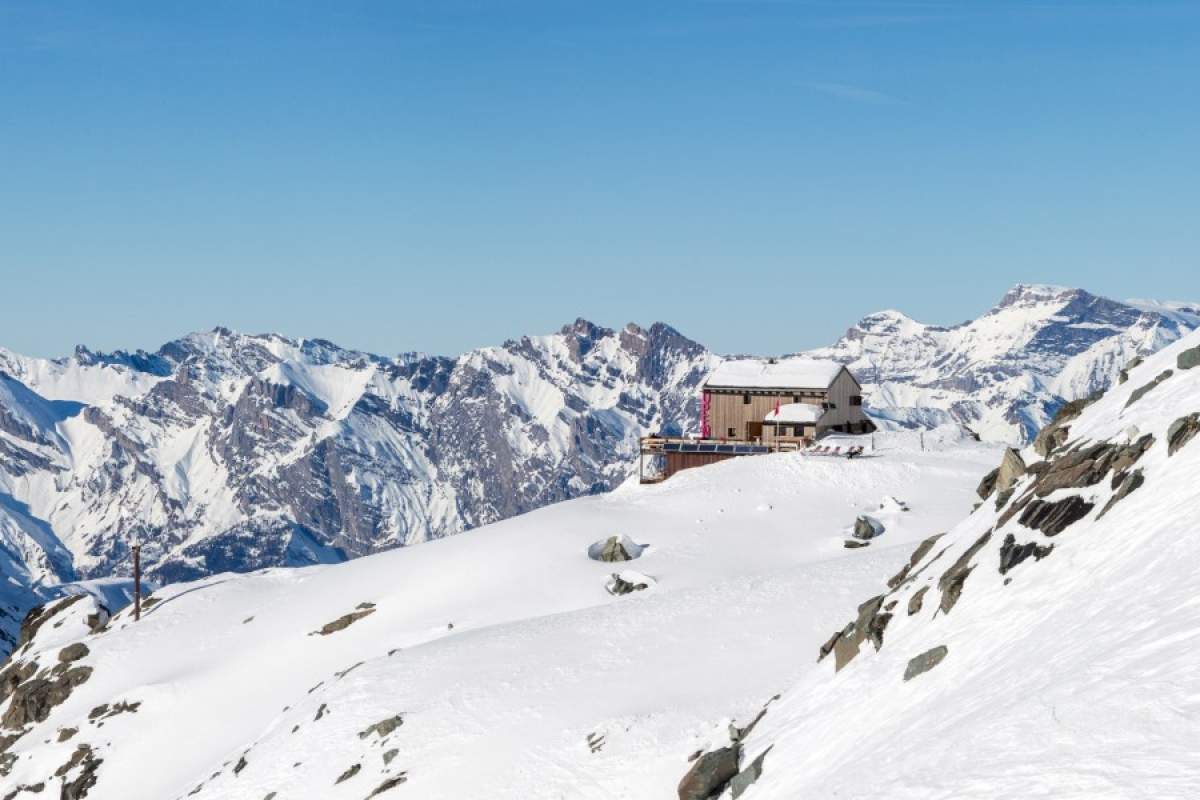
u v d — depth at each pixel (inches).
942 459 4333.2
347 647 3312.0
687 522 3826.3
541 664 2331.4
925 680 1079.0
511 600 3326.8
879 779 839.1
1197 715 642.8
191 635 3693.4
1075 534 1128.8
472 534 4035.4
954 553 1422.2
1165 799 574.6
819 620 2239.2
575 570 3457.2
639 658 2236.7
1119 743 658.2
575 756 1845.5
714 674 2055.9
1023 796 653.3
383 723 2220.7
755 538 3627.0
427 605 3430.1
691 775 1346.0
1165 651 741.3
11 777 3176.7
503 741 1996.8
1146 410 1275.8
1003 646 1003.9
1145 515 1025.5
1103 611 898.1
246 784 2260.1
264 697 3152.1
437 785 1916.8
